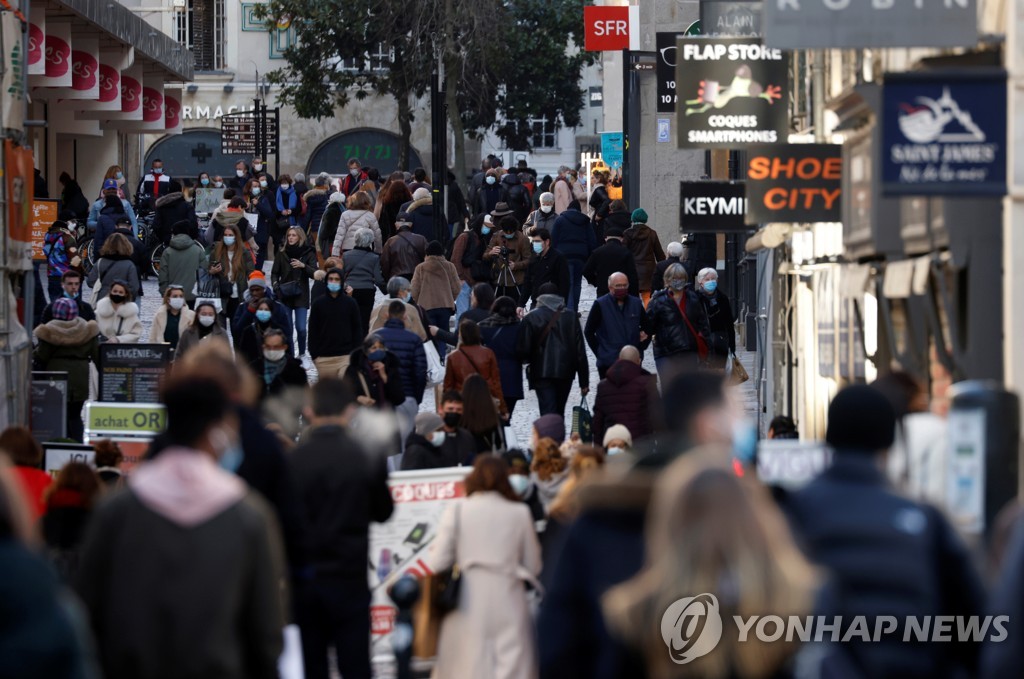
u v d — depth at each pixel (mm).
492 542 23828
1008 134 20484
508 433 36500
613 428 30547
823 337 35594
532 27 149125
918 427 18203
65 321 41219
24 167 41406
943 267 23750
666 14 86062
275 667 15367
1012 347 21594
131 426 33406
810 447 19578
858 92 26141
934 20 22422
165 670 14734
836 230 34375
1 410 38312
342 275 48594
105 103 95000
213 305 45969
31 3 74250
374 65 156125
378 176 104750
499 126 156875
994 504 18031
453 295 55906
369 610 22125
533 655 23984
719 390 13312
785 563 11609
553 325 43688
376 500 22500
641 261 63312
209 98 165875
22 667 11625
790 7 22672
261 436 19859
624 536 13312
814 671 12039
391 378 38312
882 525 13602
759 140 33781
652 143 86250
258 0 165500
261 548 15172
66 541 23094
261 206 88250
